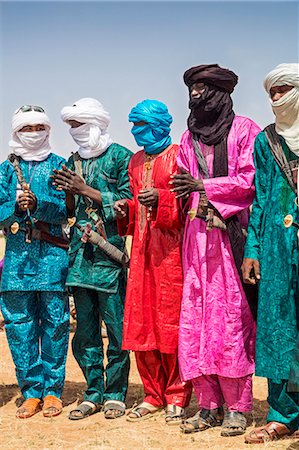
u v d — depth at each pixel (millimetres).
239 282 5602
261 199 5484
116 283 6336
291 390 5020
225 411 5898
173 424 6008
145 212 6109
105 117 6418
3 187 6574
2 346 9555
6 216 6492
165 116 6055
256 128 5750
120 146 6492
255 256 5441
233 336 5574
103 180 6398
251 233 5492
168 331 5977
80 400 6977
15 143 6613
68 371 8258
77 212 6441
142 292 6098
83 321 6414
